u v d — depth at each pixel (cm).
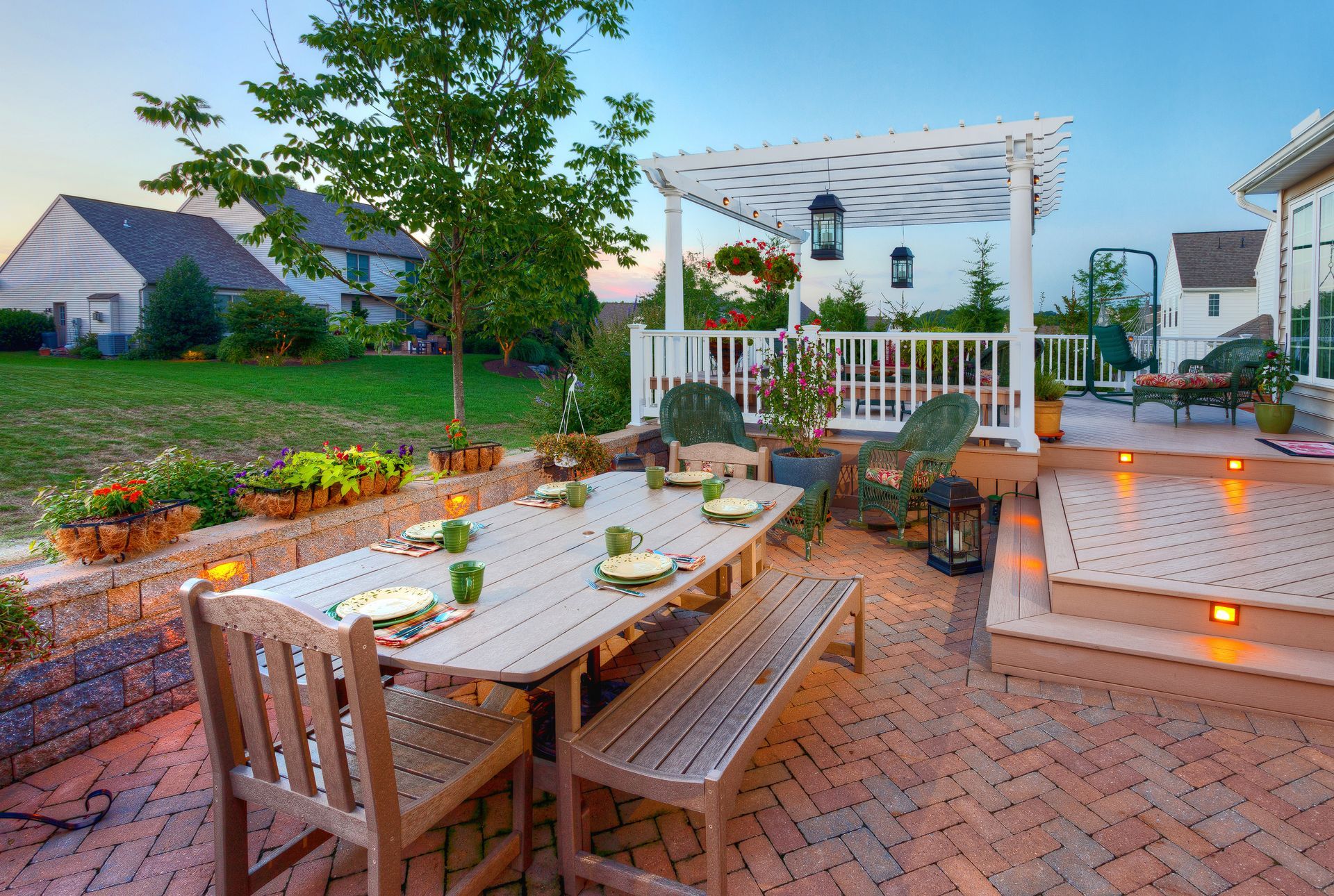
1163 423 698
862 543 513
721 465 414
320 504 333
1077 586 308
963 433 475
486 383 1620
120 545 251
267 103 423
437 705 197
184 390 1211
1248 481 500
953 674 302
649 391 735
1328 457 485
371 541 362
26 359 1750
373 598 191
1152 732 251
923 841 197
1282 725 253
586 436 514
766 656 225
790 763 237
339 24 438
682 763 163
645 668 314
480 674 151
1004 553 408
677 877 184
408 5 447
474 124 468
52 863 190
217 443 855
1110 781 223
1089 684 286
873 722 263
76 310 2120
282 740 149
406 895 180
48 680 235
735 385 704
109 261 2042
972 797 217
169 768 237
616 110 493
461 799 161
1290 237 694
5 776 226
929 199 825
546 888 183
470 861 193
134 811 213
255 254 2338
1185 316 2438
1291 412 602
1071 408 850
